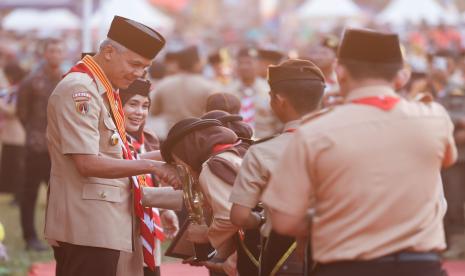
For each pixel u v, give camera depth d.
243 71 22.19
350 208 8.33
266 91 22.00
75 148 10.91
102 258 11.19
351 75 8.65
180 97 24.36
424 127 8.51
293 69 9.91
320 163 8.35
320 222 8.45
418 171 8.41
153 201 11.40
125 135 11.59
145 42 11.15
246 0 92.00
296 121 9.88
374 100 8.51
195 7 93.56
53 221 11.29
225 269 11.20
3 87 28.33
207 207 11.04
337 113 8.46
